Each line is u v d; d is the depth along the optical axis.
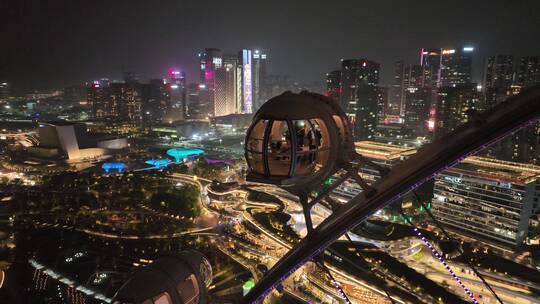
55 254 157.38
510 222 162.50
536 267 147.88
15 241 169.50
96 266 149.00
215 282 137.75
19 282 138.75
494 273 139.12
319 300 131.12
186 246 165.50
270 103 33.81
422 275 138.12
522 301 127.12
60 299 128.50
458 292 132.88
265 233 184.12
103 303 125.94
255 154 34.66
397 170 35.25
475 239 171.88
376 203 34.03
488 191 169.38
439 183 188.38
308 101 32.72
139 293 32.41
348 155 35.66
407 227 180.62
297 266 39.47
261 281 42.97
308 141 36.22
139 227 189.75
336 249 154.62
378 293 128.00
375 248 156.50
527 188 158.25
